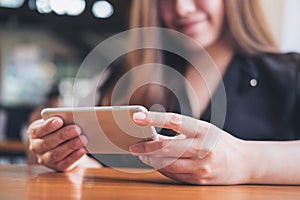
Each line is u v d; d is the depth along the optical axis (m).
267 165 0.89
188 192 0.75
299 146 0.93
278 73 1.58
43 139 1.04
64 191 0.73
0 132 5.27
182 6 1.55
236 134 1.54
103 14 3.98
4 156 3.47
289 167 0.89
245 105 1.57
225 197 0.70
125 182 0.88
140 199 0.66
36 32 6.27
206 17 1.57
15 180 0.89
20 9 4.59
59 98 5.07
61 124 0.98
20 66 6.36
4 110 5.85
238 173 0.87
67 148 1.03
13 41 6.33
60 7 4.22
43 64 6.41
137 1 1.70
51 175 1.00
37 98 6.28
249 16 1.60
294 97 1.57
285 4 2.62
